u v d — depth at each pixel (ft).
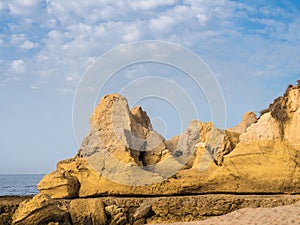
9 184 373.40
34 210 88.94
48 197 92.17
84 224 96.37
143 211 98.02
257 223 82.12
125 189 101.91
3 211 95.04
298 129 100.73
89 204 98.27
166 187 101.71
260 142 100.89
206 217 96.63
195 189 101.40
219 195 99.40
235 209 95.40
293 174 97.35
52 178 103.35
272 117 103.50
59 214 91.40
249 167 99.96
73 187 103.71
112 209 97.81
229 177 100.32
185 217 97.45
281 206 89.56
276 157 99.04
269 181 98.27
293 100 103.40
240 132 120.47
